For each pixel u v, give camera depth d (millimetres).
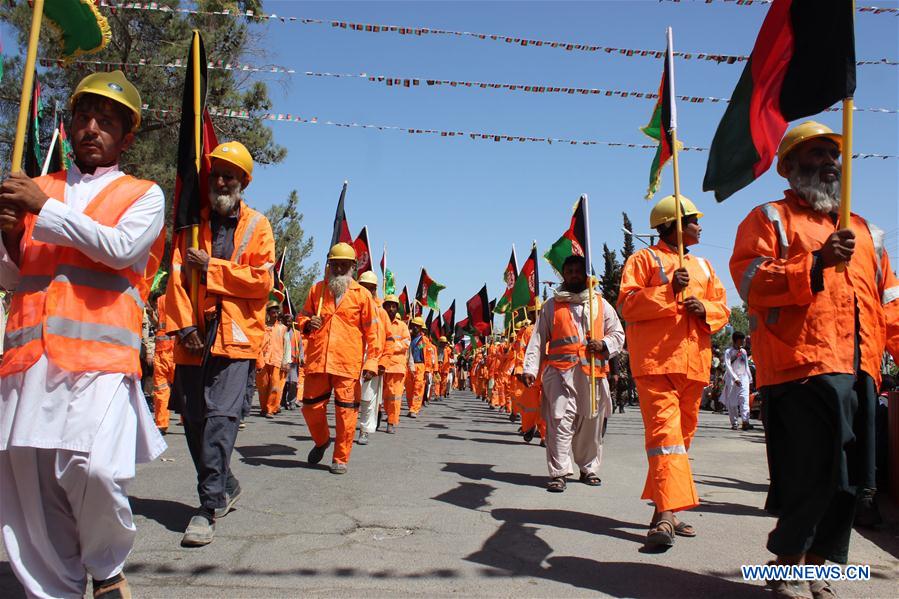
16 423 2949
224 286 5020
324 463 8320
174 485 6504
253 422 13461
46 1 3730
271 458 8484
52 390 3004
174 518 5297
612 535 5152
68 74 14398
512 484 7246
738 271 3816
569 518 5672
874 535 5387
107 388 3082
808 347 3516
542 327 7422
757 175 4219
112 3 11344
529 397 10992
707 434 14086
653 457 4852
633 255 5484
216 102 16547
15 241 3131
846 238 3314
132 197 3256
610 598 3801
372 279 11031
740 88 4398
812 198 3766
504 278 12031
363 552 4539
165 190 17109
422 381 16781
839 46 3596
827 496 3439
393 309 12359
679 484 4730
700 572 4281
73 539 3162
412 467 8172
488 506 6062
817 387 3473
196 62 5008
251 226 5312
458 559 4449
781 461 3662
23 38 14281
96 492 2994
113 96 3324
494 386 20469
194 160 5000
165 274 13336
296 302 37000
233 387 5070
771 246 3750
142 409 3332
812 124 3811
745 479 7973
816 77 3758
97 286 3145
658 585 4023
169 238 16812
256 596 3678
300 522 5281
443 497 6395
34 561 3055
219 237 5281
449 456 9297
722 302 5414
